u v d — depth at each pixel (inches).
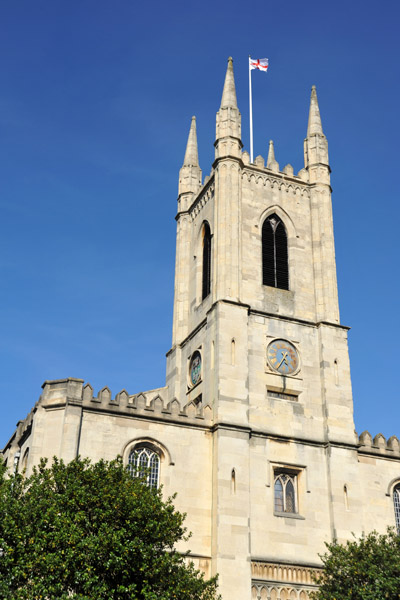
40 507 1721.2
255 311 2699.3
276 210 2967.5
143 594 1686.8
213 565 2210.9
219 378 2487.7
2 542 1631.4
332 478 2472.9
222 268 2716.5
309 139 3171.8
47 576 1601.9
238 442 2395.4
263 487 2391.7
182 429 2400.3
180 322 3043.8
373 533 2298.2
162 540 1787.6
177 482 2320.4
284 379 2623.0
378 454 2628.0
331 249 2930.6
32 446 2225.6
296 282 2851.9
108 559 1665.8
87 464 1898.4
